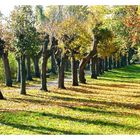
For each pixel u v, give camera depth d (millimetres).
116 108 35531
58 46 50438
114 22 42688
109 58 89875
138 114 32469
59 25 50344
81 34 54562
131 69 88062
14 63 69562
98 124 28250
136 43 42250
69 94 46094
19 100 39156
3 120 28828
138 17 39688
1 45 46156
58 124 27938
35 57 71188
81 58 57562
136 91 50812
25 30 43219
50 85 58156
